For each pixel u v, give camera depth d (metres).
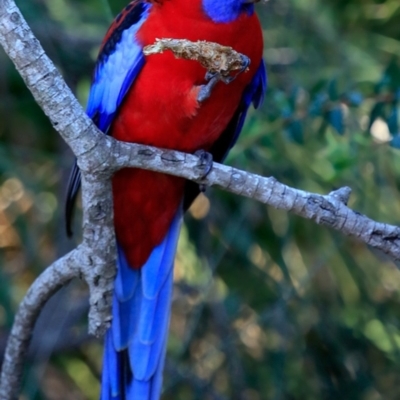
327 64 11.23
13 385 8.26
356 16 11.55
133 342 8.32
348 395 10.89
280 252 11.24
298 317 10.88
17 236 12.43
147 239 8.53
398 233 6.93
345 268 11.44
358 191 10.66
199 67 7.35
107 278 7.38
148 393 8.16
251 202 10.83
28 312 7.86
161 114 7.68
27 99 12.01
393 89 9.50
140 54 7.61
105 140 6.69
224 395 11.11
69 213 8.43
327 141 10.80
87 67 12.27
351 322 11.14
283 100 9.87
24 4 11.47
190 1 7.41
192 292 11.33
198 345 11.31
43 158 12.27
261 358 11.12
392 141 9.37
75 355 12.53
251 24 7.62
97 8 11.88
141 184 8.20
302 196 6.99
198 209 11.79
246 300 11.35
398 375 10.95
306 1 11.31
